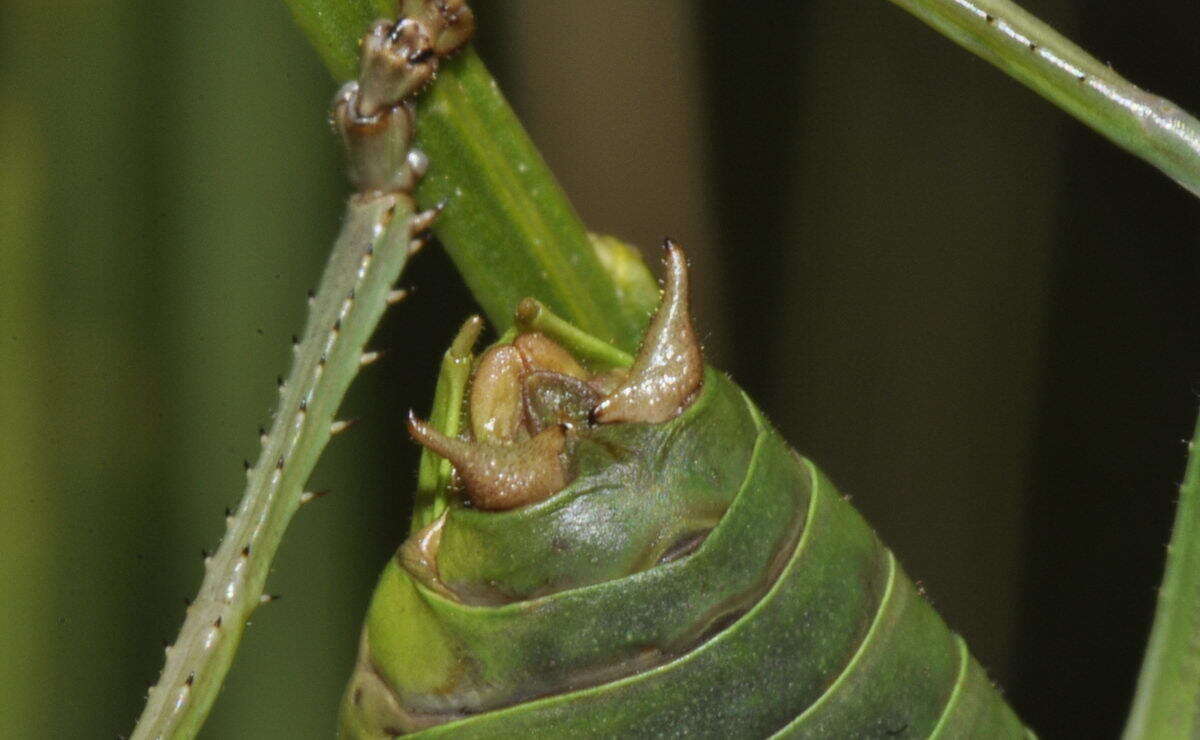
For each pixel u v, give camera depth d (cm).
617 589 11
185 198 13
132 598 13
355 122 11
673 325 11
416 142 12
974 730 11
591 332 12
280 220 13
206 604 11
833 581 11
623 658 11
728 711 11
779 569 11
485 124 12
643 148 13
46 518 13
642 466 11
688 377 11
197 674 11
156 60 13
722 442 11
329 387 11
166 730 11
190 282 13
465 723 11
